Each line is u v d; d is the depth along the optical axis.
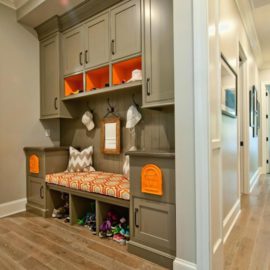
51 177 2.65
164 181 1.71
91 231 2.30
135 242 1.88
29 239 2.14
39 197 2.82
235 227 2.38
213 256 1.47
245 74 3.62
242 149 3.72
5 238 2.16
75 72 2.80
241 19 3.12
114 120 2.75
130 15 2.25
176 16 1.53
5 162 2.81
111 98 2.83
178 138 1.54
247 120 3.69
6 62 2.83
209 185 1.42
